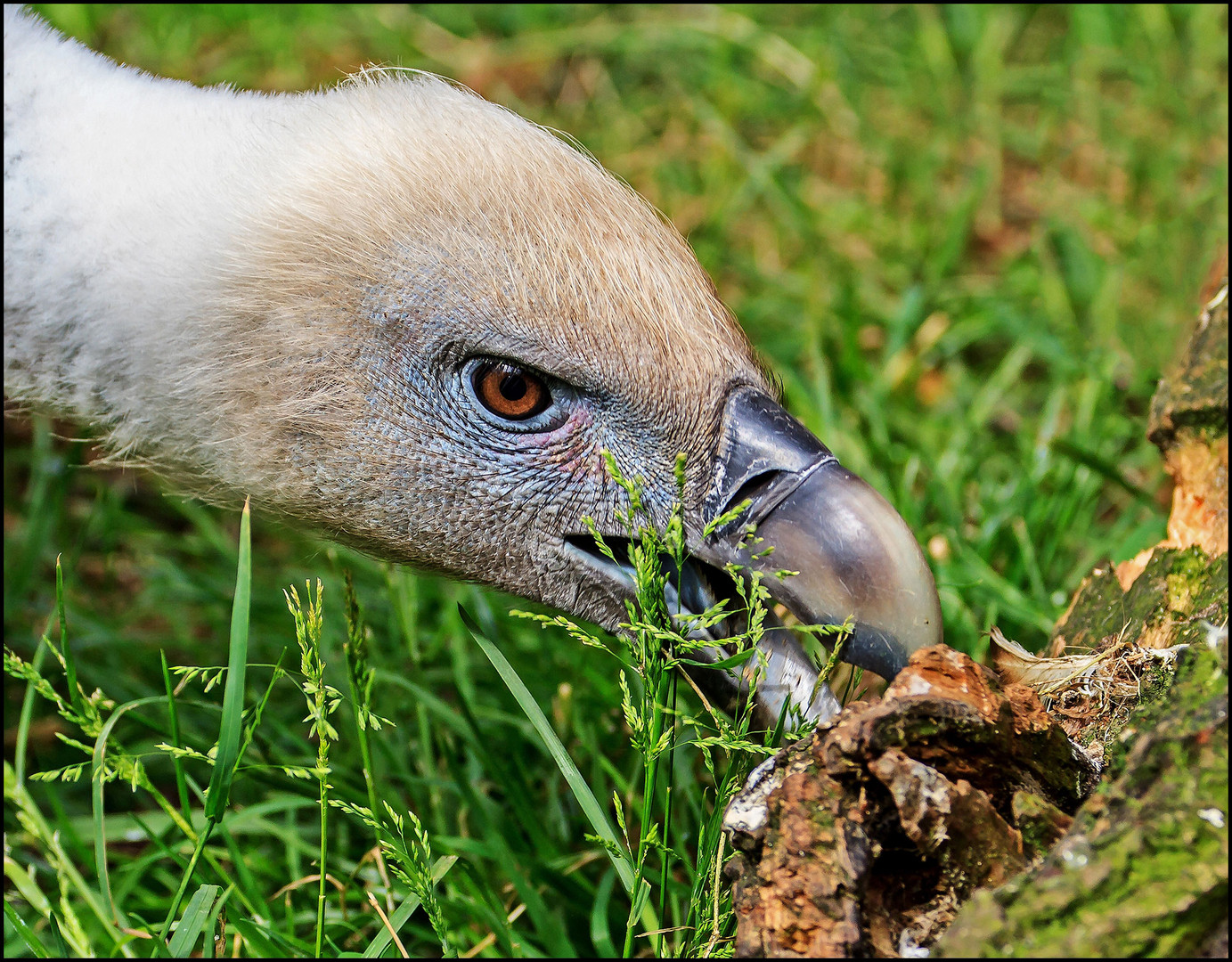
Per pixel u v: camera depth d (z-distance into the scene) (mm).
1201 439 1621
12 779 1643
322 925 1603
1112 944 1519
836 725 1552
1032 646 1724
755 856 1552
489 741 1713
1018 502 1775
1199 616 1595
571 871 1672
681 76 2197
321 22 2260
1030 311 1914
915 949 1542
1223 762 1524
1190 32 2109
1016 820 1547
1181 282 1907
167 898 1677
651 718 1590
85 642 1778
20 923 1621
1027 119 2141
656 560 1616
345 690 1723
